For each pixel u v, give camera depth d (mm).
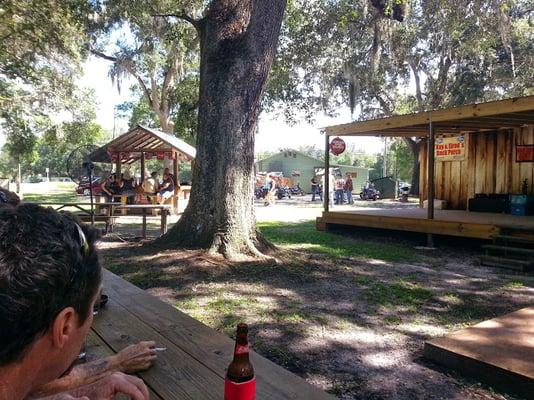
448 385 3289
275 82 23609
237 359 1399
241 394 1374
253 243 7453
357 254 8641
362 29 20625
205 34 7625
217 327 4469
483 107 8688
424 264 7844
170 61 23844
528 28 20453
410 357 3809
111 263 6996
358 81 22281
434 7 20359
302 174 46312
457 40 21453
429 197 10016
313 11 21266
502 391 3176
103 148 16547
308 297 5578
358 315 4930
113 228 12359
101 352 2016
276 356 3795
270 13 7559
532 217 10391
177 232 7832
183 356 1961
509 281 6598
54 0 15398
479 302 5496
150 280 6137
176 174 16797
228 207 7305
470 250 9352
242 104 7391
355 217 11633
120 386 1316
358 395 3152
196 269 6551
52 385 1408
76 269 833
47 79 20047
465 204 13312
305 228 13148
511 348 3533
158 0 16641
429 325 4641
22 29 15641
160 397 1601
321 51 21625
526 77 21781
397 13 11523
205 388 1666
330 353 3885
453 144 13578
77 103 21859
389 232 11641
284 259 7297
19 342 771
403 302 5449
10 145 25422
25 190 41406
